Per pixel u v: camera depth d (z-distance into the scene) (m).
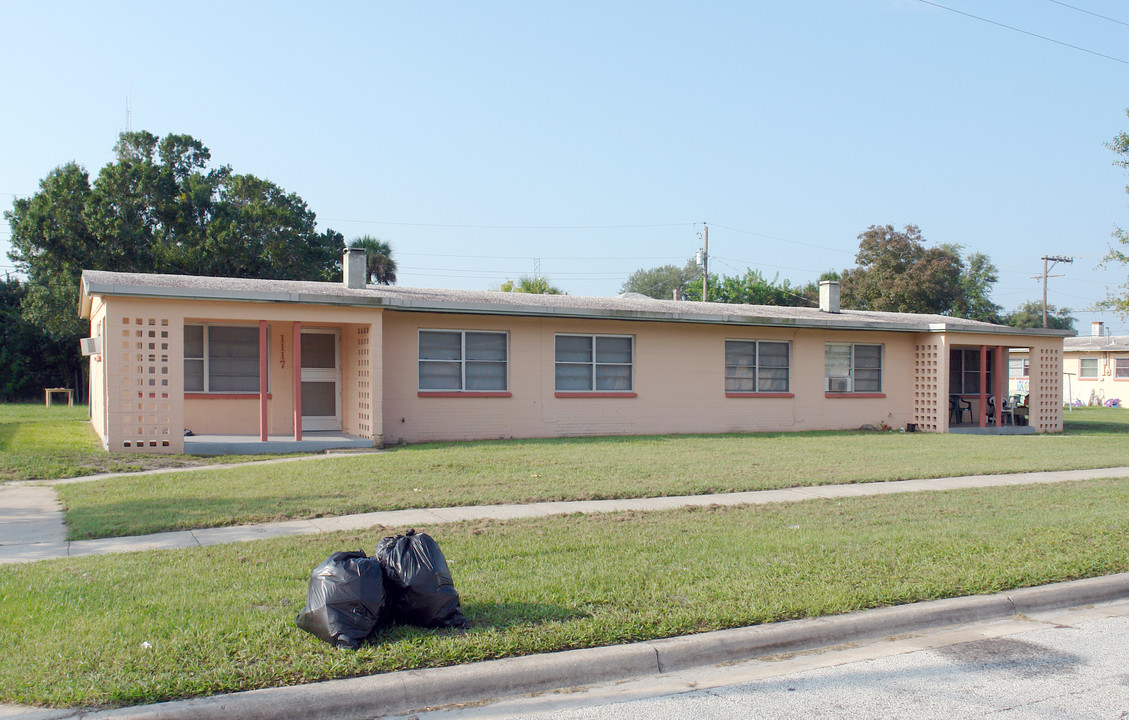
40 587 6.24
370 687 4.63
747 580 6.73
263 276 39.09
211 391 17.12
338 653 4.99
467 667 4.95
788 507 10.22
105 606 5.78
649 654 5.31
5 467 12.76
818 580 6.79
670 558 7.44
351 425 17.58
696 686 5.09
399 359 17.61
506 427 18.66
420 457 14.38
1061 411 24.38
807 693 4.98
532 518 9.32
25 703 4.34
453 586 5.80
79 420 22.73
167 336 15.02
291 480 11.79
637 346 20.09
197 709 4.34
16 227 36.94
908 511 9.97
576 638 5.37
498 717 4.60
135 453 14.27
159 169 38.16
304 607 5.38
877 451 16.61
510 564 7.16
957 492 11.59
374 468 12.95
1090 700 4.91
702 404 20.84
